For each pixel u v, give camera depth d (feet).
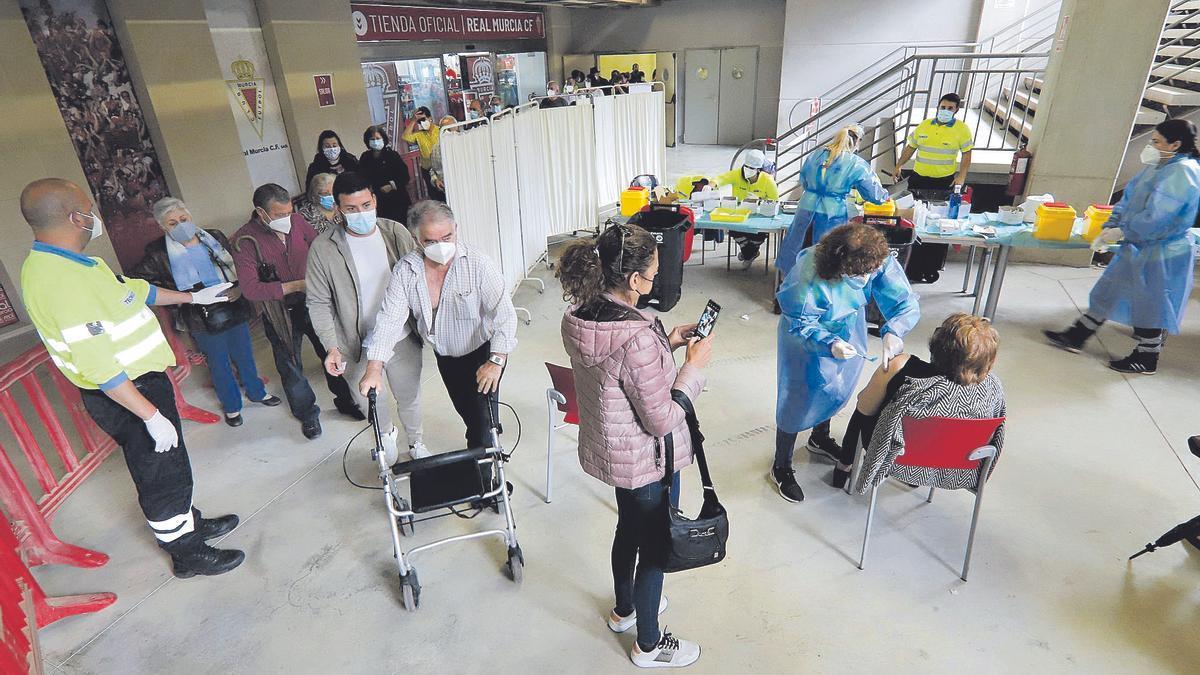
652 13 43.06
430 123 26.13
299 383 11.03
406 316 8.37
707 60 42.83
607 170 21.56
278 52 21.35
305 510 9.58
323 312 8.84
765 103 42.50
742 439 10.84
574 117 19.20
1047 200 14.33
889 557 8.21
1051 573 7.86
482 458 7.49
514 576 8.03
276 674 7.03
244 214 20.39
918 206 14.55
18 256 14.56
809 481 9.74
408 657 7.16
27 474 10.57
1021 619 7.26
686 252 18.19
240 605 7.93
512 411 11.85
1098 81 15.74
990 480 9.51
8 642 5.58
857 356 8.38
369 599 7.96
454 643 7.30
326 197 10.36
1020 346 13.51
